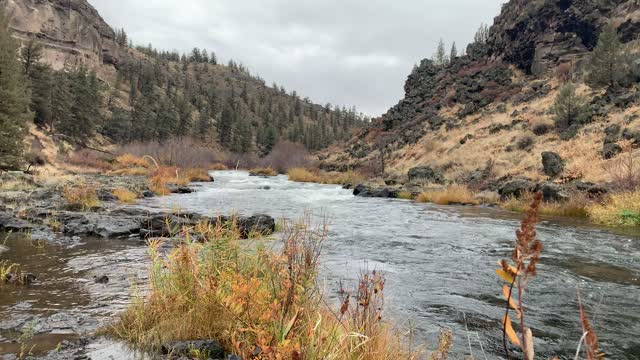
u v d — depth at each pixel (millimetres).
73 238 9805
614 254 9461
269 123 149375
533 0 53219
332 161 58312
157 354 3525
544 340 4773
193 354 3463
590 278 7426
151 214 12516
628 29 41688
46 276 6527
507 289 1463
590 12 46438
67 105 63625
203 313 3873
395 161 45531
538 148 29938
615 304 6051
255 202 20312
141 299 4477
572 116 31250
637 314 5633
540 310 5781
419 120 55031
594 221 14898
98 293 5684
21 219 11180
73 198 14852
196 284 4086
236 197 22969
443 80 64812
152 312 4137
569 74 41938
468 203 21672
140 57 188250
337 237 11219
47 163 40406
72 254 8141
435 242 10812
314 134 138125
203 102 165875
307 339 3006
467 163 33719
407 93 75812
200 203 18828
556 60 47719
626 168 19484
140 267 7152
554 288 6812
